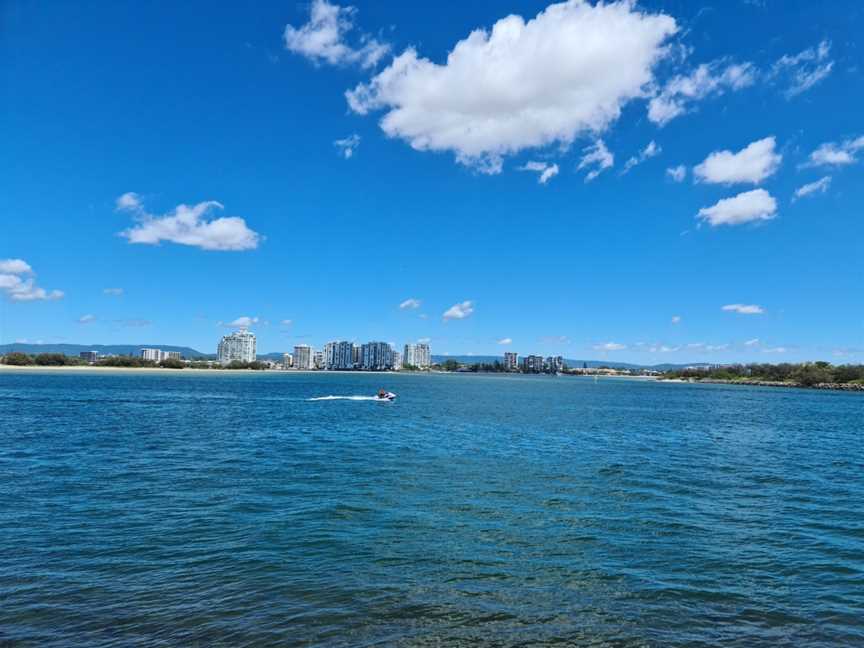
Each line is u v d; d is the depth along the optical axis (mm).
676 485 30938
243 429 55000
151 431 51688
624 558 18297
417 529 20969
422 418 71312
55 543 18781
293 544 18953
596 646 12578
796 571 17484
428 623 13406
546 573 16766
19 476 29938
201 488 27625
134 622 13195
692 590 15805
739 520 23625
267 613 13766
